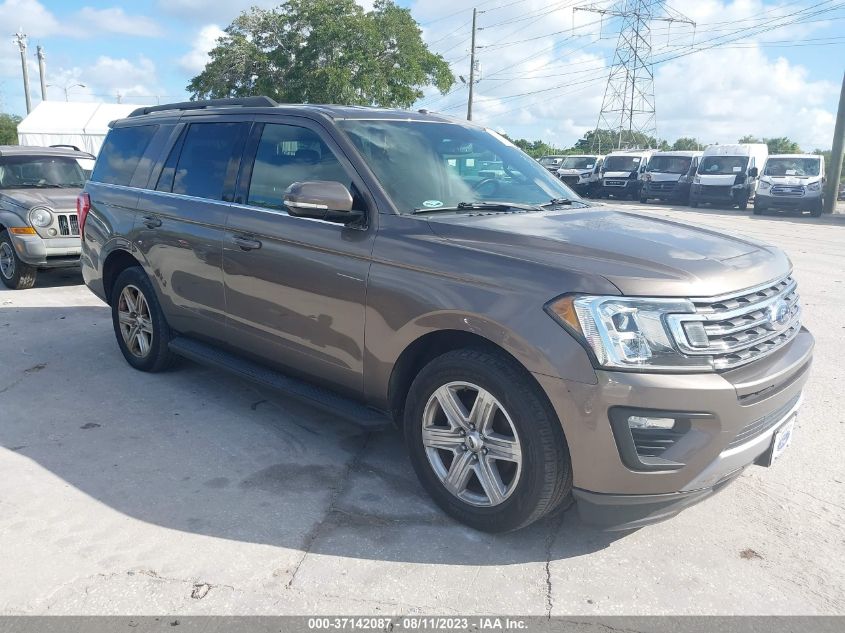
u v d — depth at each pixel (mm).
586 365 2797
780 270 3377
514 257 3115
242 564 3016
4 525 3279
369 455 4133
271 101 4438
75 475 3791
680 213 24406
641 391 2742
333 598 2809
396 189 3711
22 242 8562
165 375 5469
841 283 9812
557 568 3051
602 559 3127
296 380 4195
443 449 3416
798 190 23688
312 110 4168
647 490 2867
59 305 7965
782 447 3332
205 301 4609
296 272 3893
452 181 3998
